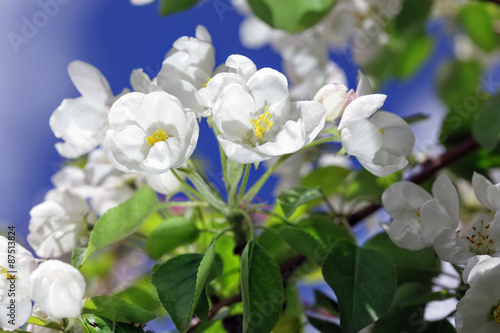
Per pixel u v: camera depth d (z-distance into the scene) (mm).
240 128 491
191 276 491
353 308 498
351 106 491
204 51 510
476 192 507
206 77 505
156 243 537
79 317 479
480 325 486
